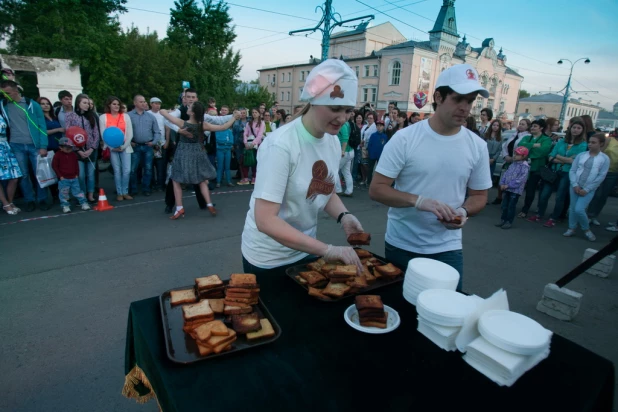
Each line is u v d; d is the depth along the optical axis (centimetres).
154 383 109
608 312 322
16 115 504
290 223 166
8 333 254
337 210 182
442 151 187
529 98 6262
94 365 227
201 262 380
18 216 519
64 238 435
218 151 749
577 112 6359
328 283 151
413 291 144
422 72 3384
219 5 3438
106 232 461
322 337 122
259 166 149
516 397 99
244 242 178
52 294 307
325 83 132
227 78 3441
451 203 197
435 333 121
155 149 674
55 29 2080
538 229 563
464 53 3703
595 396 102
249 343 115
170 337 117
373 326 129
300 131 147
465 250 457
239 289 133
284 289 153
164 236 453
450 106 171
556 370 111
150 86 2627
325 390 98
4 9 2153
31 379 213
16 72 1691
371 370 107
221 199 654
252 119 780
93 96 2088
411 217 201
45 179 527
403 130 196
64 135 575
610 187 591
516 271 400
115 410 195
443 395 98
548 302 313
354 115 852
